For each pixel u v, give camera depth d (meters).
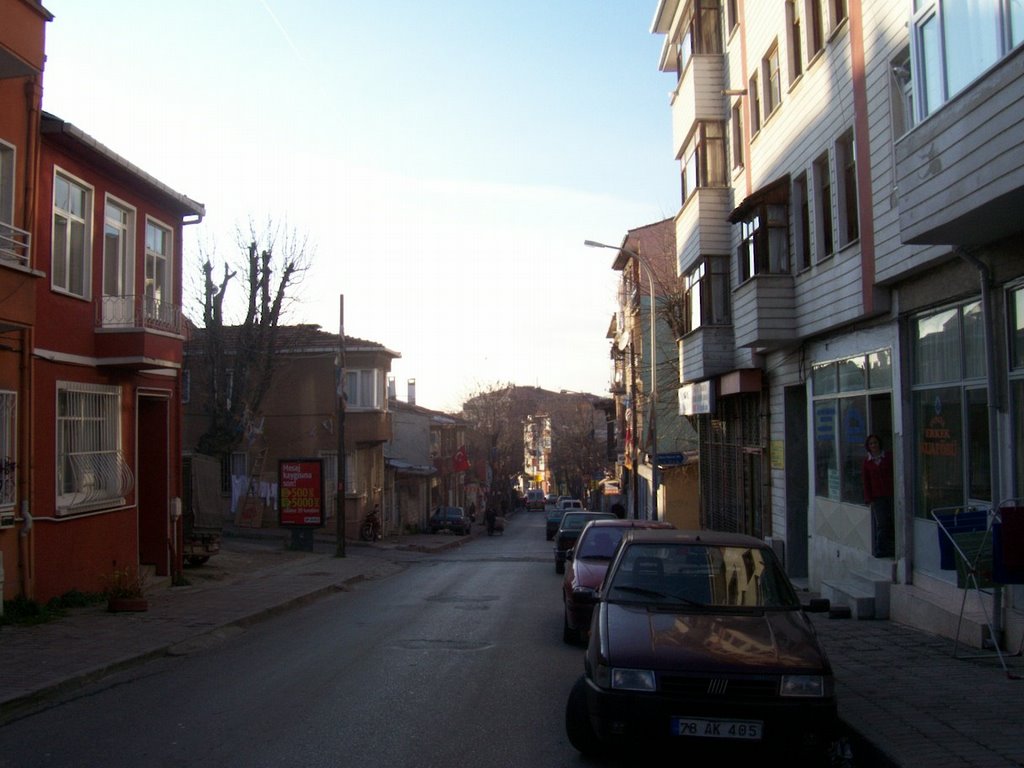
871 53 12.95
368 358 38.72
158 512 18.06
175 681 9.37
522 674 9.63
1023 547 8.24
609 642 6.51
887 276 12.38
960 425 11.02
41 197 13.86
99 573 15.34
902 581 12.48
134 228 16.72
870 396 13.80
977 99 8.64
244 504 37.53
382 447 42.31
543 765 6.48
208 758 6.50
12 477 12.89
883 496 13.02
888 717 7.15
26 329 12.87
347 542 36.31
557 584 20.58
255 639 12.26
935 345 11.79
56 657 10.11
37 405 13.66
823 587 14.62
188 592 17.11
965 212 8.84
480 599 17.09
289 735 7.11
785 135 17.11
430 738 7.05
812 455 16.59
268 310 31.03
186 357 35.50
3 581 12.51
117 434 16.08
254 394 34.28
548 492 113.88
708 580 7.55
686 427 39.06
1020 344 9.60
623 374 46.84
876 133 12.79
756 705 6.00
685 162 23.77
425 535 46.78
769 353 19.41
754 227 17.64
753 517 21.50
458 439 69.00
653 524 13.66
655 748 6.11
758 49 18.83
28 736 7.21
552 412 86.31
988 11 8.47
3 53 11.95
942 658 9.49
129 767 6.32
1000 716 7.16
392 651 11.01
